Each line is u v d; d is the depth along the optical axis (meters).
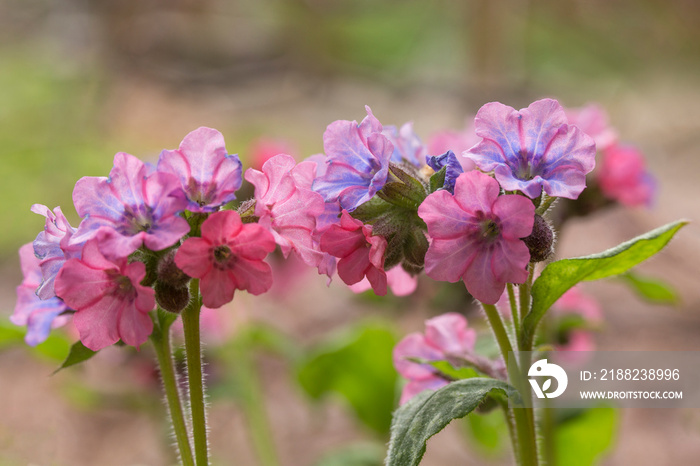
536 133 0.24
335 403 0.49
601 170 0.34
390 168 0.24
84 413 0.48
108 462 0.45
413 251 0.24
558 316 0.35
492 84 1.15
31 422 0.47
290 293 0.44
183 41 1.31
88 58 1.22
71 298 0.23
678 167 0.85
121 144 0.93
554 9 1.32
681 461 0.42
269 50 1.34
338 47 1.35
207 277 0.23
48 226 0.24
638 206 0.34
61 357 0.33
